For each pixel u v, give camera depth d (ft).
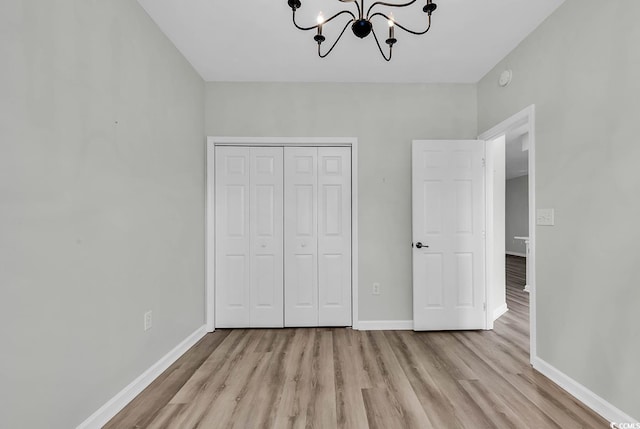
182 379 6.83
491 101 9.27
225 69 9.23
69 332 4.71
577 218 6.09
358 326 9.92
